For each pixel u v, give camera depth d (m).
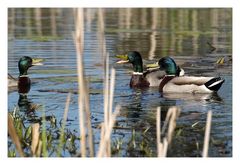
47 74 18.73
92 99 15.42
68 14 34.09
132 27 28.98
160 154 9.13
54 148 11.23
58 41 24.42
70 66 19.77
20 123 12.00
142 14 34.44
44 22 30.56
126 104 15.20
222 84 17.75
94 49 22.34
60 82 17.67
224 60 20.75
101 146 8.93
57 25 29.38
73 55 21.45
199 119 13.37
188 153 10.99
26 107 14.80
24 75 17.62
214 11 35.66
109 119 8.84
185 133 12.20
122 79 18.70
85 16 32.84
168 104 15.23
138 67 18.45
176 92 17.09
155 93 17.09
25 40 24.70
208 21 31.33
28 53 21.73
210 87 16.80
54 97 15.85
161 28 28.75
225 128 12.55
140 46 23.47
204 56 21.56
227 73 19.08
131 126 12.81
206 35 26.44
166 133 12.23
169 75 18.31
